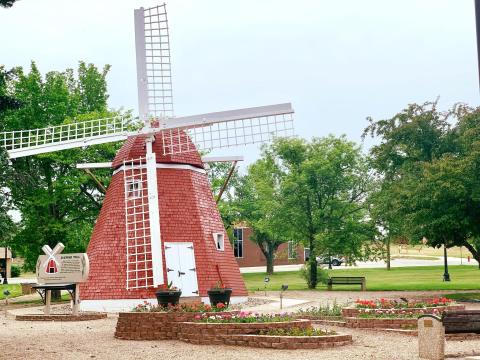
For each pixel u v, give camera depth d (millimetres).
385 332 22016
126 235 34125
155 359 17078
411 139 44094
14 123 44219
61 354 17859
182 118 34438
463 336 20422
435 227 37906
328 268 75875
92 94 50312
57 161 43625
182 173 35719
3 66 21938
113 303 33219
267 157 54344
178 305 22688
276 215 52625
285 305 33000
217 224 36688
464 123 41188
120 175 35594
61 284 29328
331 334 19500
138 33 35344
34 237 44469
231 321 20453
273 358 16906
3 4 18875
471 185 36656
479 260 40281
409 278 58781
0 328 25141
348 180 52219
